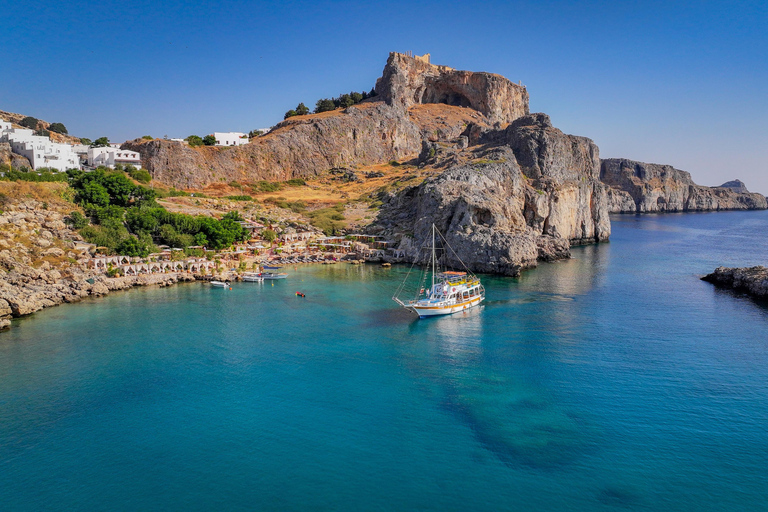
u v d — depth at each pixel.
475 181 161.88
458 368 67.12
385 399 58.41
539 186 182.75
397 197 181.00
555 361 69.12
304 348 74.81
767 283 103.25
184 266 124.00
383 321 88.44
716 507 40.31
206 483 43.59
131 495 42.09
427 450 48.25
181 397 58.84
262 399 58.47
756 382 61.69
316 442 49.69
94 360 69.44
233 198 198.75
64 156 166.75
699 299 102.88
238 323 86.81
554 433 50.94
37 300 92.62
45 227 112.88
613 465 45.66
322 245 160.25
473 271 134.00
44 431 51.44
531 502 41.00
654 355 70.88
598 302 100.56
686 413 54.41
